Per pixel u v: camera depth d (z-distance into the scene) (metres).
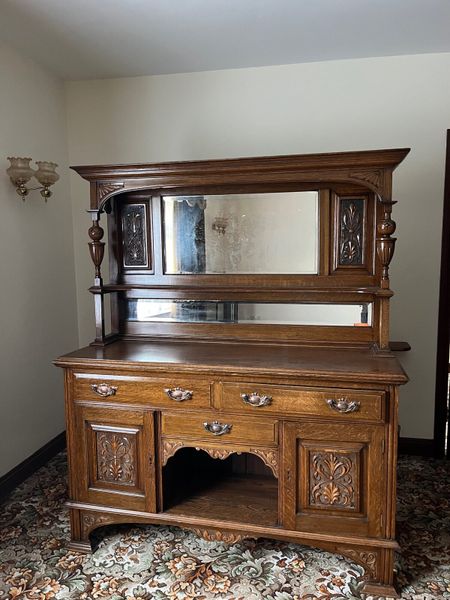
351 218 2.00
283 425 1.70
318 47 2.44
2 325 2.37
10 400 2.43
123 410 1.84
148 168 1.97
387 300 1.86
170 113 2.82
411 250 2.65
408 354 2.71
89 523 1.92
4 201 2.37
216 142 2.79
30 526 2.09
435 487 2.39
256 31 2.24
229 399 1.74
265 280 2.09
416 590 1.67
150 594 1.66
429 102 2.55
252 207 2.10
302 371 1.66
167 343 2.18
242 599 1.63
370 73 2.59
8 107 2.38
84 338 3.09
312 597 1.65
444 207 2.60
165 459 1.83
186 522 1.81
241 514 1.83
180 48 2.44
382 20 2.14
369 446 1.64
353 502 1.67
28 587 1.70
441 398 2.70
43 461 2.70
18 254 2.49
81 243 3.02
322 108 2.65
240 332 2.14
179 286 2.15
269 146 2.73
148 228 2.20
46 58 2.55
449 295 2.63
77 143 2.94
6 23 2.14
